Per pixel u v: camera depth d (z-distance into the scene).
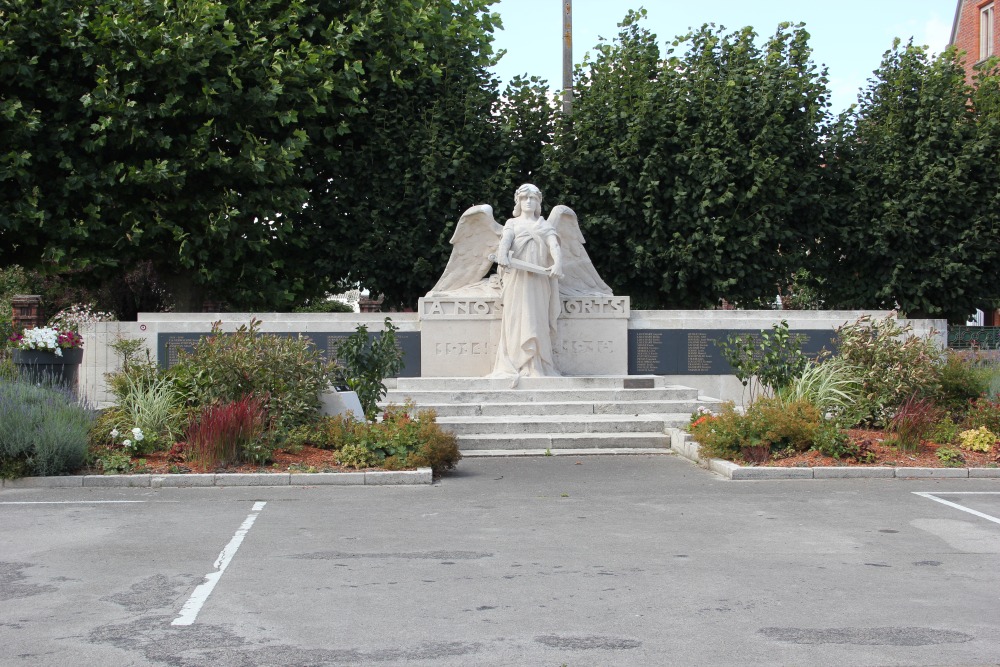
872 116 23.14
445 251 21.31
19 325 23.88
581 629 6.16
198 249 20.16
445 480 12.05
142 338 17.89
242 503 10.34
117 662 5.55
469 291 18.36
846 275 23.27
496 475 12.48
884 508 10.19
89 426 12.41
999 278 22.73
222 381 13.10
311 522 9.37
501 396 16.58
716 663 5.57
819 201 21.98
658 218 21.30
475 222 18.17
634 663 5.56
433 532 8.95
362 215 21.52
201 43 18.81
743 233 21.59
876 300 22.95
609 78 22.39
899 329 15.09
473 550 8.25
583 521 9.50
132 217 19.36
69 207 19.77
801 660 5.61
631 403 16.28
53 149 19.16
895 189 22.16
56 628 6.15
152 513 9.76
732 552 8.22
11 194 19.19
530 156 22.31
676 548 8.36
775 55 22.12
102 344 17.88
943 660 5.62
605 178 21.91
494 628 6.18
